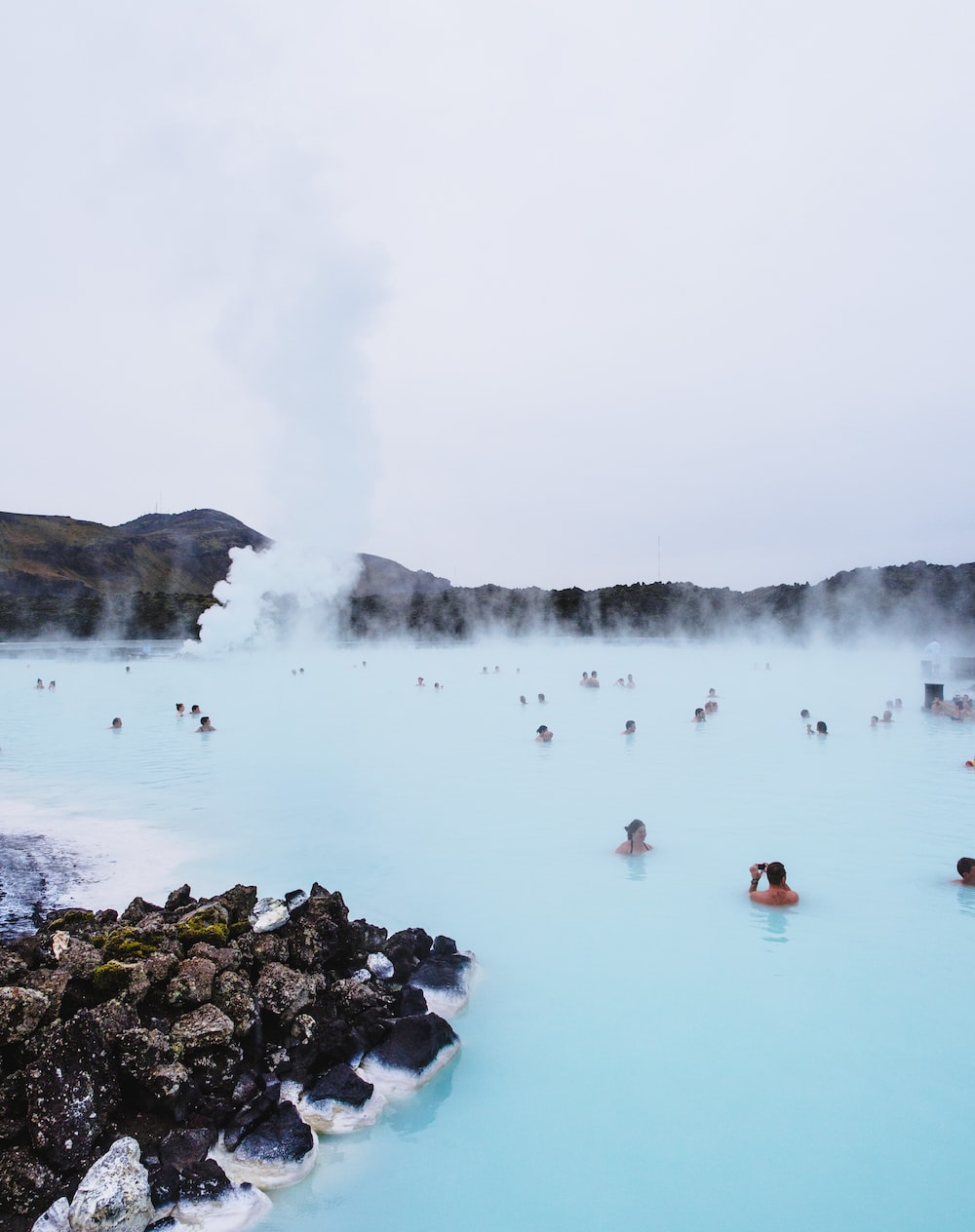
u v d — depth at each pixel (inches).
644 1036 177.8
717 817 369.1
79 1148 125.8
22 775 482.0
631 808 386.9
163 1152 131.5
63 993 154.3
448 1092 158.7
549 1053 172.1
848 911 250.1
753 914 248.4
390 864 302.8
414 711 788.0
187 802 408.8
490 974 209.3
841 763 500.4
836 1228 121.6
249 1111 143.3
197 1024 154.0
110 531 5012.3
